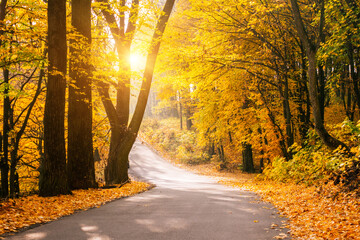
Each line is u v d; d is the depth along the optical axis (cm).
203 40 1689
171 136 4712
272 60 1590
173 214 720
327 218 615
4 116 1327
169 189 1483
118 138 1681
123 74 1365
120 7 1327
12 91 1179
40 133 1698
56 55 1020
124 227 575
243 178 2281
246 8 1547
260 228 572
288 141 1653
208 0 1596
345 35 1179
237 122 2189
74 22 1230
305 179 1180
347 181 817
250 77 1834
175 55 1661
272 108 1953
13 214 655
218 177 2483
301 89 1691
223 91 2166
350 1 1155
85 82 1267
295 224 603
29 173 1944
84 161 1267
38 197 965
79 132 1264
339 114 2227
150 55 1636
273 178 1609
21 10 1178
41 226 585
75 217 685
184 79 1797
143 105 1673
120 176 1658
